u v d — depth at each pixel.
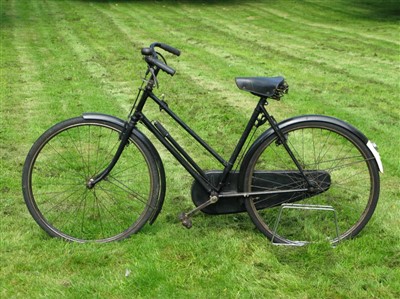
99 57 11.01
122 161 5.23
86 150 5.57
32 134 6.13
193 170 3.74
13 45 12.46
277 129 3.63
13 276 3.35
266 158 5.28
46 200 4.41
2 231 3.90
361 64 10.83
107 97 7.79
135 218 4.10
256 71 9.91
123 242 3.75
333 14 20.09
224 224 3.99
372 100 7.85
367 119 6.82
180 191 4.62
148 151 3.71
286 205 3.75
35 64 10.25
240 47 12.77
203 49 12.35
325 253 3.59
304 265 3.48
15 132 6.21
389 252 3.62
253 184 3.71
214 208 3.78
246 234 3.85
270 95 3.60
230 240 3.74
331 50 12.56
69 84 8.61
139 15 19.02
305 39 14.38
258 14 20.00
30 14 18.44
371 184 3.69
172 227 3.95
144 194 4.47
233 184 3.74
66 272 3.42
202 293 3.18
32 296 3.17
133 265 3.46
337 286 3.26
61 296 3.16
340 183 4.75
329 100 7.80
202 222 4.02
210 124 6.50
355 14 20.03
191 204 4.36
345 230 3.92
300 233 3.89
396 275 3.35
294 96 7.98
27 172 3.71
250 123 3.70
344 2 23.02
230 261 3.50
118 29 15.52
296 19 18.84
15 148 5.68
